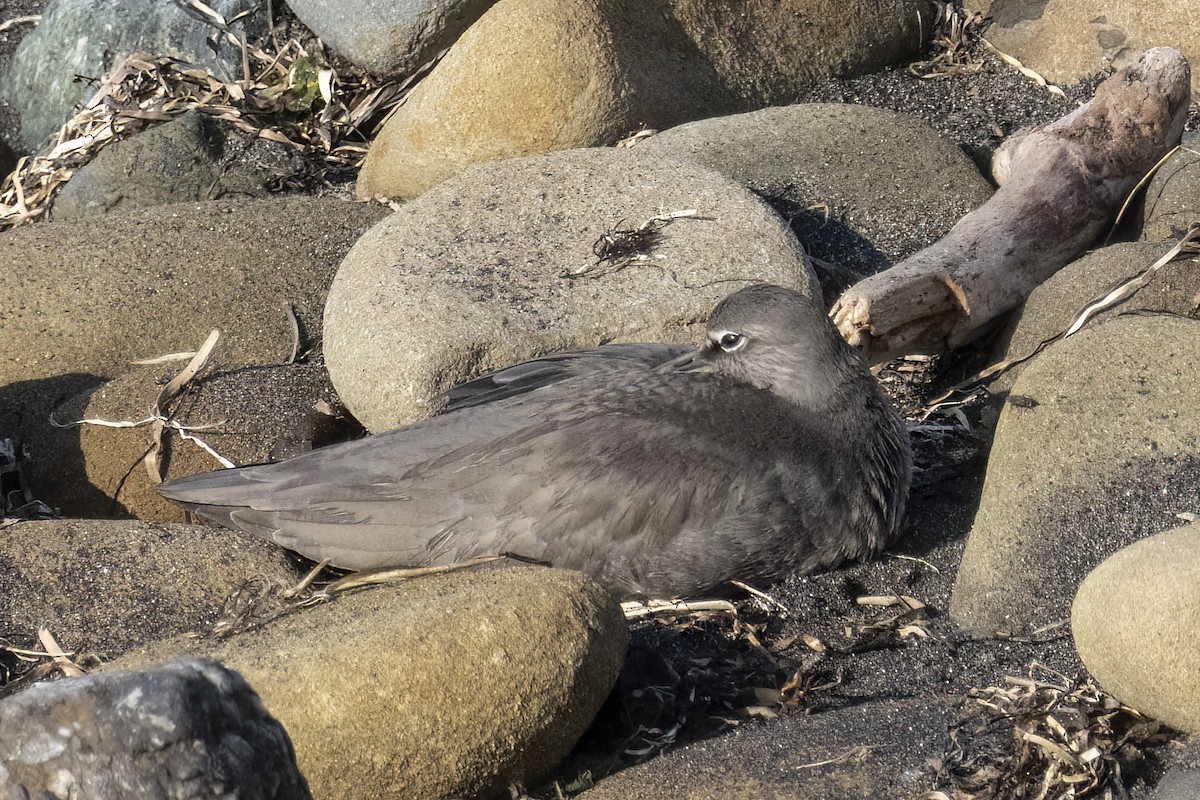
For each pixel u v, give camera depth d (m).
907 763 6.79
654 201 11.77
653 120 13.98
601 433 8.61
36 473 10.96
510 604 7.10
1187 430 8.68
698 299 10.73
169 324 12.09
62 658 8.16
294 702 6.58
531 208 11.84
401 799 6.67
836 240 12.45
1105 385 9.03
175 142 14.70
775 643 8.40
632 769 7.11
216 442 10.84
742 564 8.65
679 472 8.49
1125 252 10.84
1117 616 6.80
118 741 4.21
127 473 10.75
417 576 8.38
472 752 6.76
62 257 12.59
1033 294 11.01
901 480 9.04
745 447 8.60
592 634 7.20
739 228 11.34
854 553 8.94
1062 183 11.74
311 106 15.55
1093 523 8.42
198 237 12.80
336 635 6.97
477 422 8.88
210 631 7.82
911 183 12.80
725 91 14.69
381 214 13.43
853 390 8.93
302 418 10.95
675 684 7.89
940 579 8.92
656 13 14.31
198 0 16.75
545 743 6.98
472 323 10.36
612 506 8.48
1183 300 10.26
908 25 15.74
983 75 15.17
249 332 12.03
